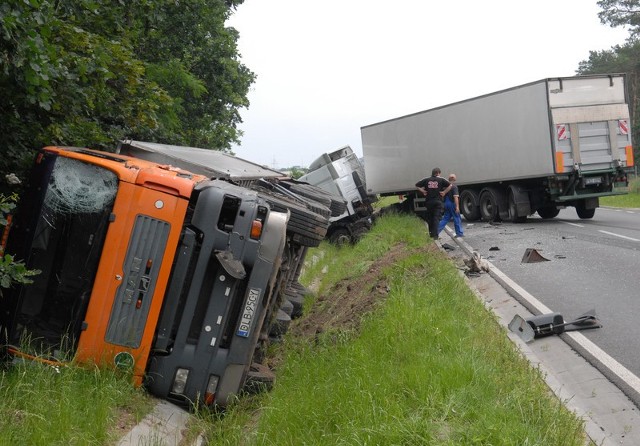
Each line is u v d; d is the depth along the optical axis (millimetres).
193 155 10820
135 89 10508
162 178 6875
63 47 8469
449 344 7332
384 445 5180
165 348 6961
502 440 4910
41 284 6824
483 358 6914
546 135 21000
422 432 5180
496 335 8062
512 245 16656
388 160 29453
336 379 7148
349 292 12859
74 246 6859
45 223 6887
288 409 6527
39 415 5383
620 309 9531
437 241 18234
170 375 6961
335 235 24547
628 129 21312
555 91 20891
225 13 21609
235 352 7051
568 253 14836
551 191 21203
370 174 30734
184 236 6980
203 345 7016
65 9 8734
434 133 26453
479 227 22188
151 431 6102
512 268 13477
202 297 7074
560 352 7918
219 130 23016
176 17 17812
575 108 20953
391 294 10078
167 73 16344
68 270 6836
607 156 21219
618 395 6414
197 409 6934
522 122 21906
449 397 5734
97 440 5465
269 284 7207
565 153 20922
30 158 8023
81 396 6055
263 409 6961
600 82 21234
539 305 10102
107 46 9570
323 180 24219
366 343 8086
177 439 6273
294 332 11164
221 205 7047
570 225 20938
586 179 21234
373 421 5555
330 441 5617
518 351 7488
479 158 24078
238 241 7031
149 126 11109
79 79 8617
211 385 7027
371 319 9133
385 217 26859
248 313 7070
